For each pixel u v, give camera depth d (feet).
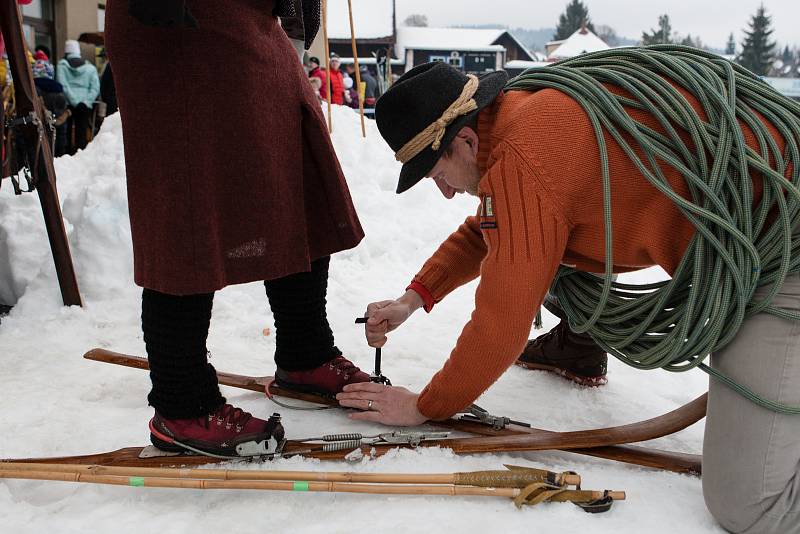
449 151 5.39
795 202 4.78
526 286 5.03
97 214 11.37
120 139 16.16
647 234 5.11
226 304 10.53
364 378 6.97
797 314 4.77
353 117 17.22
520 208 4.91
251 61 5.38
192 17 4.76
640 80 5.13
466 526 4.98
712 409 5.13
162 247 5.30
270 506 5.31
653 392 8.03
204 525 5.08
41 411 7.07
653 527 5.03
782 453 4.72
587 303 5.72
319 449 5.97
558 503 5.26
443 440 6.10
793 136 4.90
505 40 86.89
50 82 25.29
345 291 11.44
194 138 5.18
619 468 5.97
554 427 6.91
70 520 5.15
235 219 5.52
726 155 4.75
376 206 14.35
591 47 90.58
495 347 5.29
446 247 6.70
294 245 6.01
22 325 9.80
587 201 5.03
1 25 9.41
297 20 6.20
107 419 6.88
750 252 4.75
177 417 5.80
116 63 5.17
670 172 4.94
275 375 7.36
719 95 4.86
